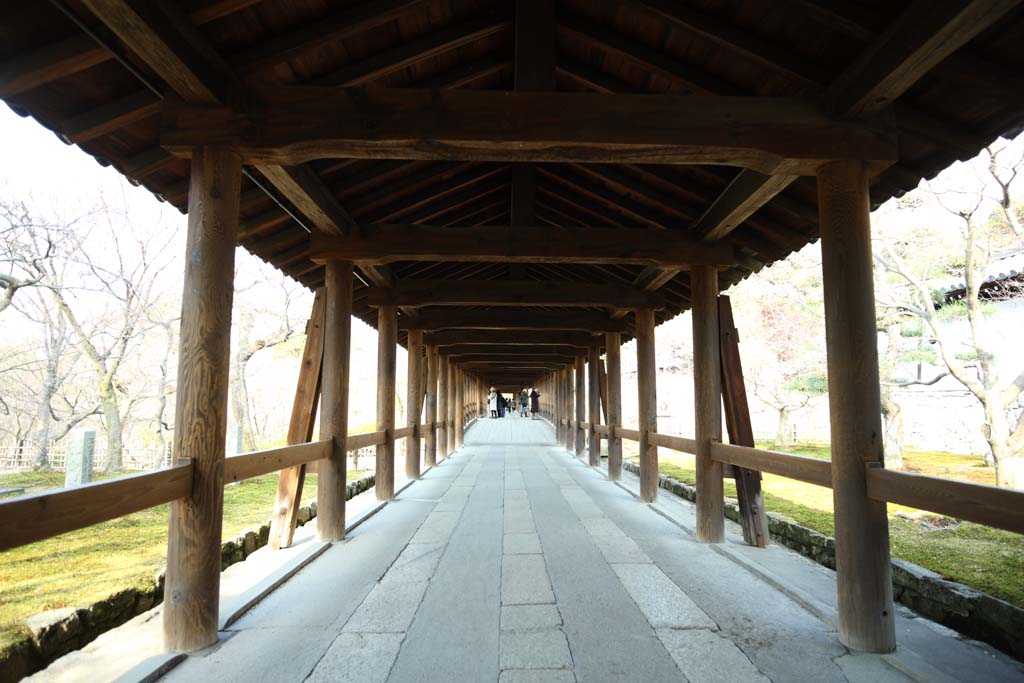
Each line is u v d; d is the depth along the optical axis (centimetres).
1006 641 246
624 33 291
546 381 2125
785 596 307
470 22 295
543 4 291
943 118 270
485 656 233
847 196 265
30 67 217
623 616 277
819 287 1197
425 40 291
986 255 818
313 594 311
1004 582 304
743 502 421
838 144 265
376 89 266
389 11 255
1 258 1191
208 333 255
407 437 781
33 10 203
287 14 247
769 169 280
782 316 1317
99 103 254
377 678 215
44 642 258
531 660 229
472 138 264
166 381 1683
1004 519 183
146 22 198
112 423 1421
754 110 267
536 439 1542
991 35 223
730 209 362
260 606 292
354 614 281
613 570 354
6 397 1783
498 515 529
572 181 454
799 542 421
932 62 218
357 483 735
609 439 767
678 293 600
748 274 484
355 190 398
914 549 390
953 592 279
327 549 407
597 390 944
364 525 488
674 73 292
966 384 845
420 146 268
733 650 239
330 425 440
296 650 240
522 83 295
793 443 1444
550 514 534
